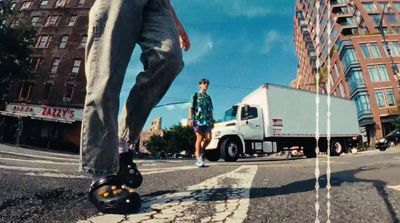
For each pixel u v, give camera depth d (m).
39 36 33.28
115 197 1.54
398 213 1.65
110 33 1.73
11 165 3.86
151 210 1.64
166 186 2.45
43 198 1.81
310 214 1.61
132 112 1.90
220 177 3.14
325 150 16.97
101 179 1.59
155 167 5.63
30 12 34.34
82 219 1.45
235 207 1.72
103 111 1.64
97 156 1.61
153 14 1.97
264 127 13.73
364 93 42.69
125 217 1.49
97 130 1.63
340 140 18.12
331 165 5.37
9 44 25.27
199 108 6.19
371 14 47.12
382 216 1.59
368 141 43.34
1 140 29.36
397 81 42.75
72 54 32.41
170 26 2.00
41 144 29.77
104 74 1.68
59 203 1.74
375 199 1.99
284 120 14.46
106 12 1.76
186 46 2.50
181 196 2.02
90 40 1.75
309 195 2.09
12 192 1.87
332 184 2.60
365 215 1.61
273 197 2.02
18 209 1.55
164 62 1.91
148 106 1.93
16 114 30.50
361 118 42.47
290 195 2.09
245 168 4.82
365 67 43.19
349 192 2.21
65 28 33.19
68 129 30.81
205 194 2.09
